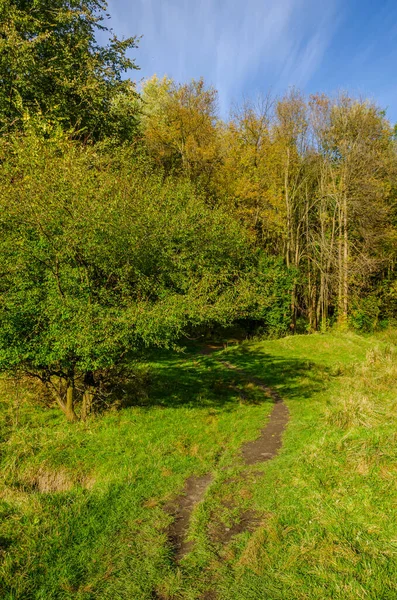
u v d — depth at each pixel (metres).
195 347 21.81
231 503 7.03
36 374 10.58
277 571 5.23
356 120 28.92
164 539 6.04
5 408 11.30
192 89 28.31
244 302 12.91
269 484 7.55
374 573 4.98
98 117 18.86
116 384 12.54
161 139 27.97
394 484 6.75
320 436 9.55
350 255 30.52
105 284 10.13
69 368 10.01
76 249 9.30
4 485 7.22
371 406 10.81
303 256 30.33
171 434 10.09
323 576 5.02
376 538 5.63
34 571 5.34
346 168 28.61
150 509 6.88
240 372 16.73
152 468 8.33
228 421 11.21
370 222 30.33
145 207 11.43
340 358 20.03
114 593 5.02
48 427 10.30
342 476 7.29
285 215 27.97
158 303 9.91
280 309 25.20
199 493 7.51
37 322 9.07
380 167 30.03
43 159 9.80
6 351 8.55
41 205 8.67
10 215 8.69
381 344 23.47
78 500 6.96
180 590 5.04
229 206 25.70
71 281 9.28
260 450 9.44
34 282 9.36
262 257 26.31
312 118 29.28
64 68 17.52
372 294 32.16
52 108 15.48
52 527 6.20
